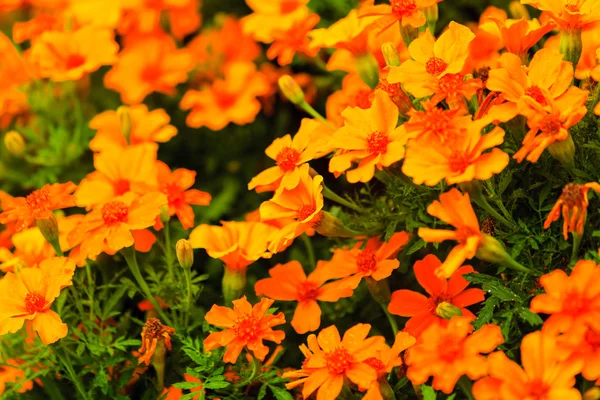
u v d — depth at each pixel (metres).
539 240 0.56
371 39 0.64
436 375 0.53
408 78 0.57
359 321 0.62
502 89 0.55
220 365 0.59
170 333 0.60
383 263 0.59
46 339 0.57
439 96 0.56
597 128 0.57
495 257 0.54
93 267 0.66
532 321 0.54
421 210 0.60
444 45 0.57
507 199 0.58
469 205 0.53
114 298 0.62
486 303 0.55
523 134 0.56
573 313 0.52
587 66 0.60
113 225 0.60
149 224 0.59
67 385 0.62
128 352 0.62
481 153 0.56
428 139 0.55
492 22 0.61
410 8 0.59
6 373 0.63
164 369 0.61
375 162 0.57
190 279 0.61
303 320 0.60
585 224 0.55
